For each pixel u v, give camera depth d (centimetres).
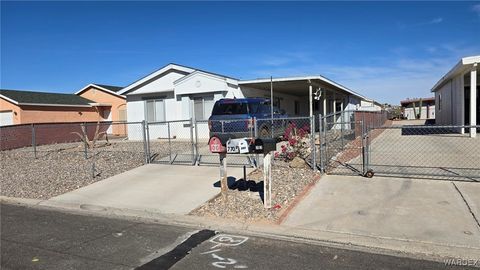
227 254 502
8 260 493
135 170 1114
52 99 2800
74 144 2056
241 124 1362
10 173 1191
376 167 985
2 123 2591
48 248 536
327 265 460
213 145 734
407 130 2328
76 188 947
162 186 913
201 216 677
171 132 1992
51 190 938
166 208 738
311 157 1048
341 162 1070
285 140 1380
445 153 1217
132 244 548
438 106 3136
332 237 552
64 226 648
